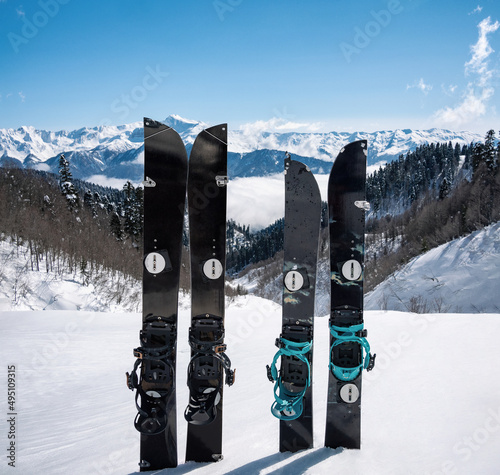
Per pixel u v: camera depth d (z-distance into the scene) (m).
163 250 2.49
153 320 2.42
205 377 2.37
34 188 34.12
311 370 2.43
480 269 29.17
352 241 2.46
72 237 28.28
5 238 25.03
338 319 2.41
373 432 2.48
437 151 86.56
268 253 87.12
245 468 2.14
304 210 2.52
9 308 19.09
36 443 3.07
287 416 2.28
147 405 2.30
